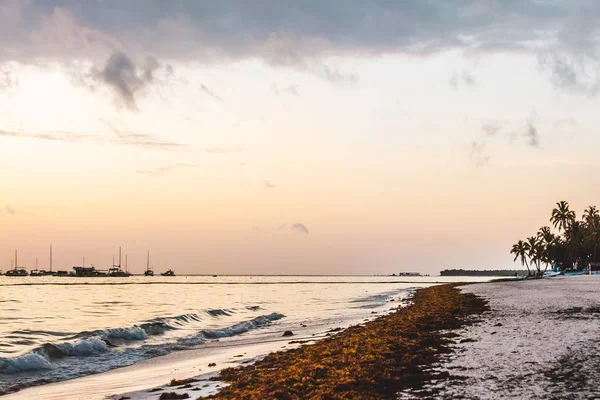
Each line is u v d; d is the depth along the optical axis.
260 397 15.73
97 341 32.34
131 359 29.02
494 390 14.66
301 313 60.38
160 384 20.94
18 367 25.55
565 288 74.19
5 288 173.75
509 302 49.41
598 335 24.19
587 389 14.36
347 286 194.12
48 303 87.06
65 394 19.77
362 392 15.35
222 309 65.62
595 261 162.38
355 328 35.62
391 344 23.94
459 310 42.97
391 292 123.44
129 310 69.12
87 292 140.75
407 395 14.77
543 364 17.86
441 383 15.94
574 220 179.50
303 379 17.70
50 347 29.08
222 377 20.84
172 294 127.50
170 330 42.97
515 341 23.33
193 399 17.09
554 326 28.11
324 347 25.53
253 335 38.97
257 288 175.88
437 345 23.34
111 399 18.22
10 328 44.25
